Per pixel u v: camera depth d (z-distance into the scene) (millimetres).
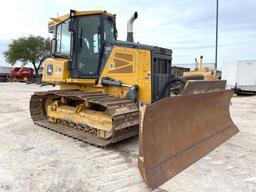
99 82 5957
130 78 5539
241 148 5328
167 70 5895
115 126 4770
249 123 8141
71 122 6379
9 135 6102
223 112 6281
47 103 7402
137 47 5527
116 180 3779
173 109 4160
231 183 3713
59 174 3957
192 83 4496
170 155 4023
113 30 6398
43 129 6727
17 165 4273
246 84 19156
